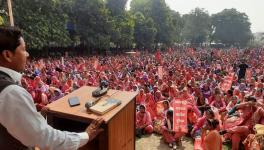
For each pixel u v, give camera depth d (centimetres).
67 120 249
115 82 1567
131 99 250
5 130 161
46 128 161
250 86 1451
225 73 2252
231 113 888
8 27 171
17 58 172
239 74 2022
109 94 264
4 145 162
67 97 261
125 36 5425
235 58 4166
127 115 247
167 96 1356
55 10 3822
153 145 845
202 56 4634
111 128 215
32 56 3834
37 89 1118
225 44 10844
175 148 811
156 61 3366
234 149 774
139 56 4588
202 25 10225
